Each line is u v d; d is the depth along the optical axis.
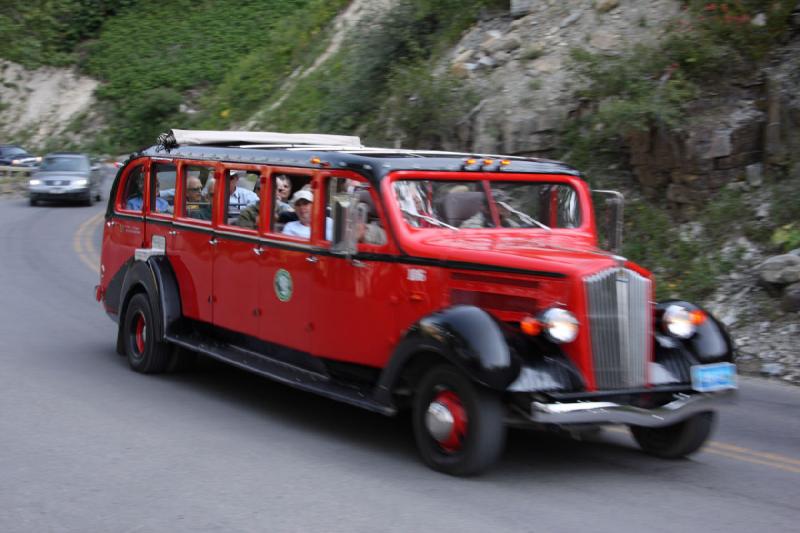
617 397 6.07
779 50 13.70
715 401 6.28
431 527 5.10
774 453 6.97
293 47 33.56
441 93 17.06
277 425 7.41
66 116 42.47
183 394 8.39
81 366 9.36
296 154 7.50
